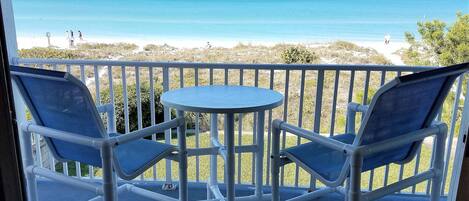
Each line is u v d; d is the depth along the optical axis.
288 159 1.93
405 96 1.55
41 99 1.74
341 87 5.77
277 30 8.10
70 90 1.58
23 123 1.90
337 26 7.80
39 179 2.83
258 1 8.12
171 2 8.49
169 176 2.78
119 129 4.94
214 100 1.96
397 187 1.78
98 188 1.75
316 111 2.52
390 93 1.48
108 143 1.63
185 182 2.04
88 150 1.82
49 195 2.63
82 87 1.52
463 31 6.02
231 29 8.26
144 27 8.39
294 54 7.91
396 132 1.69
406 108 1.61
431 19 6.70
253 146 2.31
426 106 1.72
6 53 0.98
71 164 4.12
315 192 2.32
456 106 2.47
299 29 8.02
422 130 1.77
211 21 8.30
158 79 5.38
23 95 1.79
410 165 4.66
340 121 5.52
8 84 0.98
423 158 4.57
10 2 2.51
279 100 1.97
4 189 1.03
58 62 2.54
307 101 5.46
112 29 8.30
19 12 7.79
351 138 2.08
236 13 8.21
